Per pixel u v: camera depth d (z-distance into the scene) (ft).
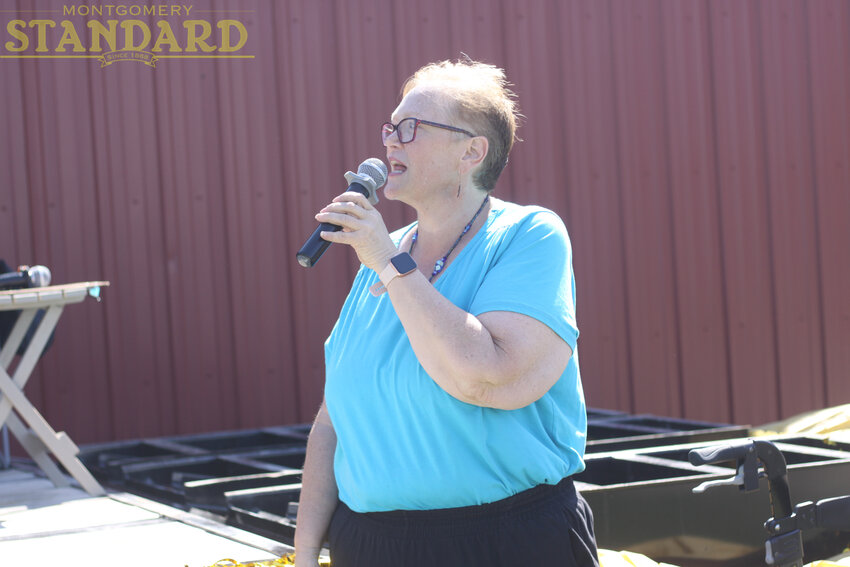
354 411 6.35
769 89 26.14
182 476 15.10
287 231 21.98
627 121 24.58
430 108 6.32
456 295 6.16
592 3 24.32
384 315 6.46
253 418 21.65
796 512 7.80
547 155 23.80
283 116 21.91
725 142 25.63
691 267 25.17
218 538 11.19
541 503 6.13
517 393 5.76
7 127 19.98
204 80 21.38
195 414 21.17
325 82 22.20
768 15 26.20
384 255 5.82
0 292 13.82
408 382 6.02
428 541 6.04
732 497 11.43
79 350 20.29
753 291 25.86
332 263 22.44
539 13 23.81
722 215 25.54
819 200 26.71
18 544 11.17
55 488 15.02
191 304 21.21
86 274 20.47
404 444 6.07
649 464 13.08
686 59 25.25
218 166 21.47
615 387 24.26
